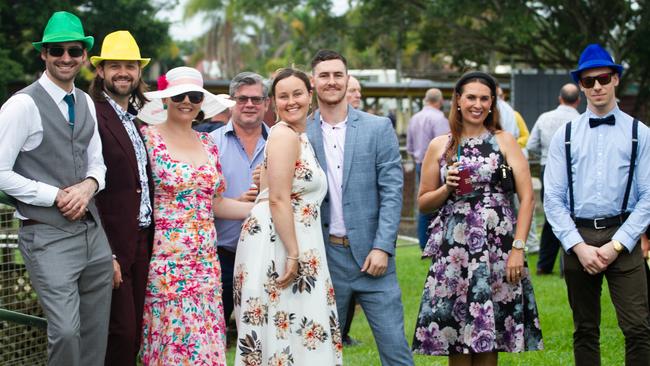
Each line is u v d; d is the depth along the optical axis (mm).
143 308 4859
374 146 4961
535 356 6277
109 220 4727
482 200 4992
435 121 11250
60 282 4301
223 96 5809
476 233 4953
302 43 28125
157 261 4871
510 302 4961
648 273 5184
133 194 4762
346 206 4918
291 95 4660
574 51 26219
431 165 5223
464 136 5121
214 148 5211
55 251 4352
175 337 4824
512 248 4957
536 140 9812
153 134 4973
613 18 25312
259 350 4621
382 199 4957
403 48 28359
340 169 4949
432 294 5062
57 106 4477
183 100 4941
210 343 4883
